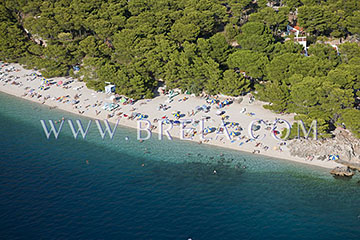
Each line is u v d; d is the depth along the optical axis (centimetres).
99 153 8769
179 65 11362
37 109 11219
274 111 9688
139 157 8562
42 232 6350
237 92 10406
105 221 6562
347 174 7644
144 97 11206
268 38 11269
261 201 7000
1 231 6391
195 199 7094
